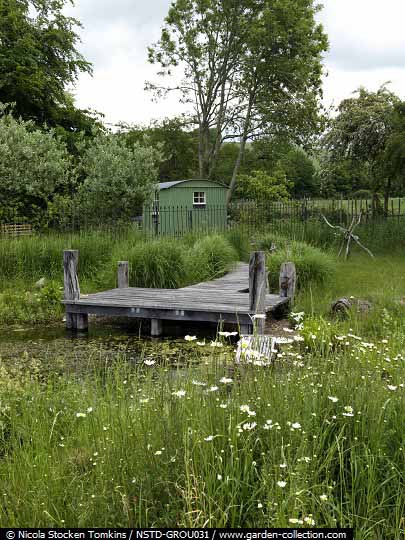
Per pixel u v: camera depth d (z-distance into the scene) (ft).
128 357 23.62
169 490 8.52
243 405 9.53
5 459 10.95
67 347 26.11
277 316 31.55
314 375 11.65
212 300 29.99
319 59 116.98
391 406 10.21
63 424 13.29
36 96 83.46
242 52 115.14
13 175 54.85
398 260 52.95
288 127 119.24
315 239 57.16
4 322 32.04
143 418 10.42
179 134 138.10
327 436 9.76
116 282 37.93
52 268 39.68
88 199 55.93
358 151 73.15
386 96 73.61
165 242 39.34
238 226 57.47
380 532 8.14
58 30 88.58
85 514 8.16
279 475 8.29
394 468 8.79
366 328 23.24
